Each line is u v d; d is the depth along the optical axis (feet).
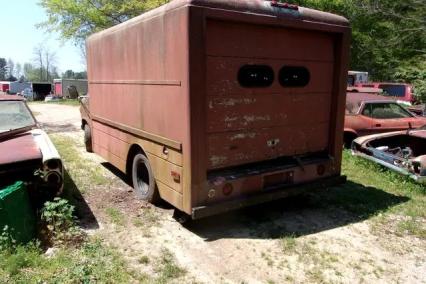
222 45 15.60
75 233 15.33
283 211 19.15
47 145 17.94
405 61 80.64
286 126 18.12
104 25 76.79
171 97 15.87
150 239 15.88
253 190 16.90
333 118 19.53
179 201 16.16
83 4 76.07
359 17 83.30
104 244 15.30
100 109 24.66
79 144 36.83
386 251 15.07
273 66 17.21
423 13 74.74
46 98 150.92
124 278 12.85
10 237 14.06
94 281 12.61
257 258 14.43
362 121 31.27
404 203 20.08
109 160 24.02
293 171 18.13
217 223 17.56
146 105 18.06
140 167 20.29
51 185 16.19
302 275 13.33
